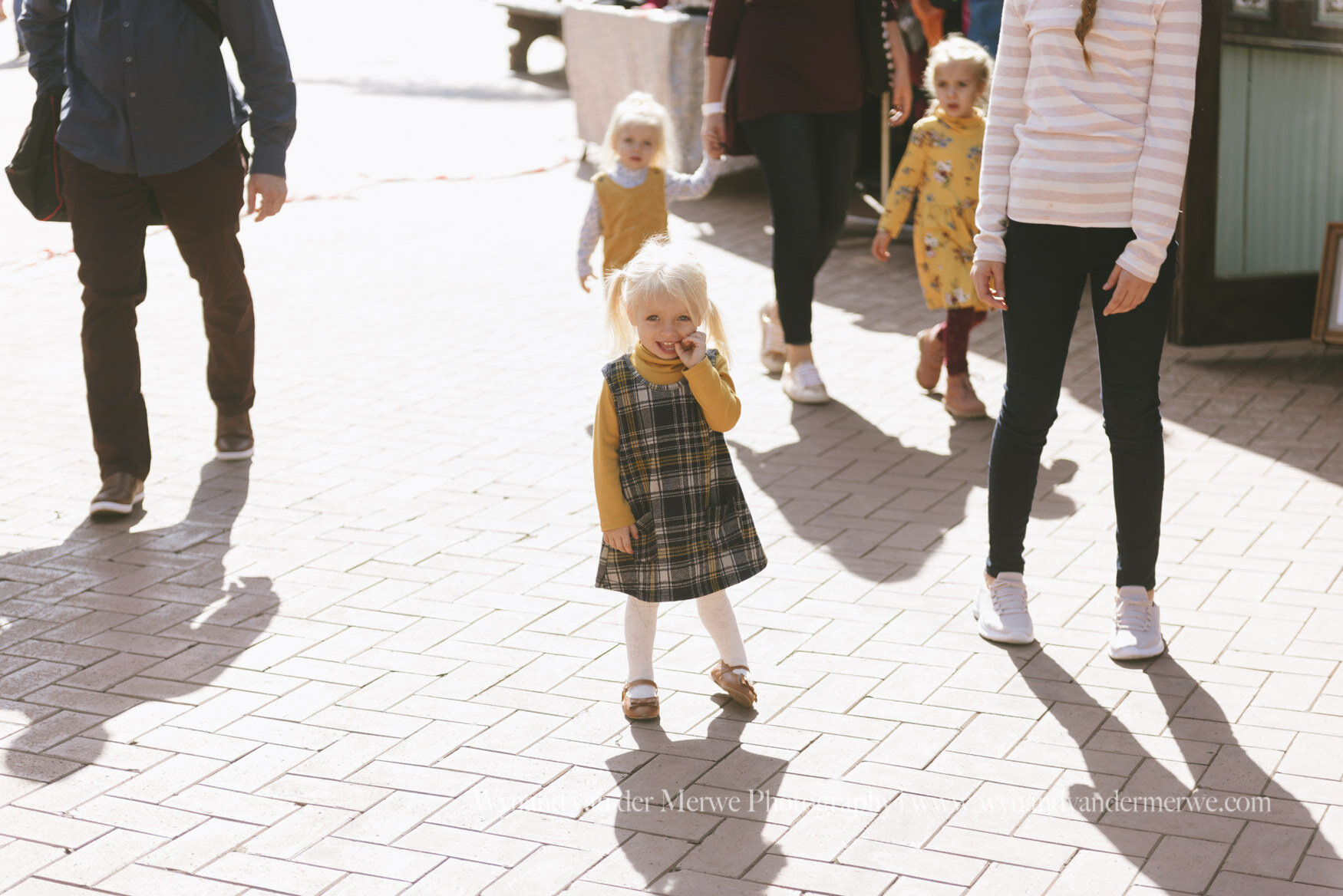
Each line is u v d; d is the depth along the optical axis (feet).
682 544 11.38
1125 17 11.32
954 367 19.25
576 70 38.34
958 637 13.10
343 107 48.01
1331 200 22.38
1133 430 12.27
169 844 10.08
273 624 13.66
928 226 19.04
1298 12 21.33
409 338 23.61
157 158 15.84
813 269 20.06
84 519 16.31
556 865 9.74
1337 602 13.47
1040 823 10.11
